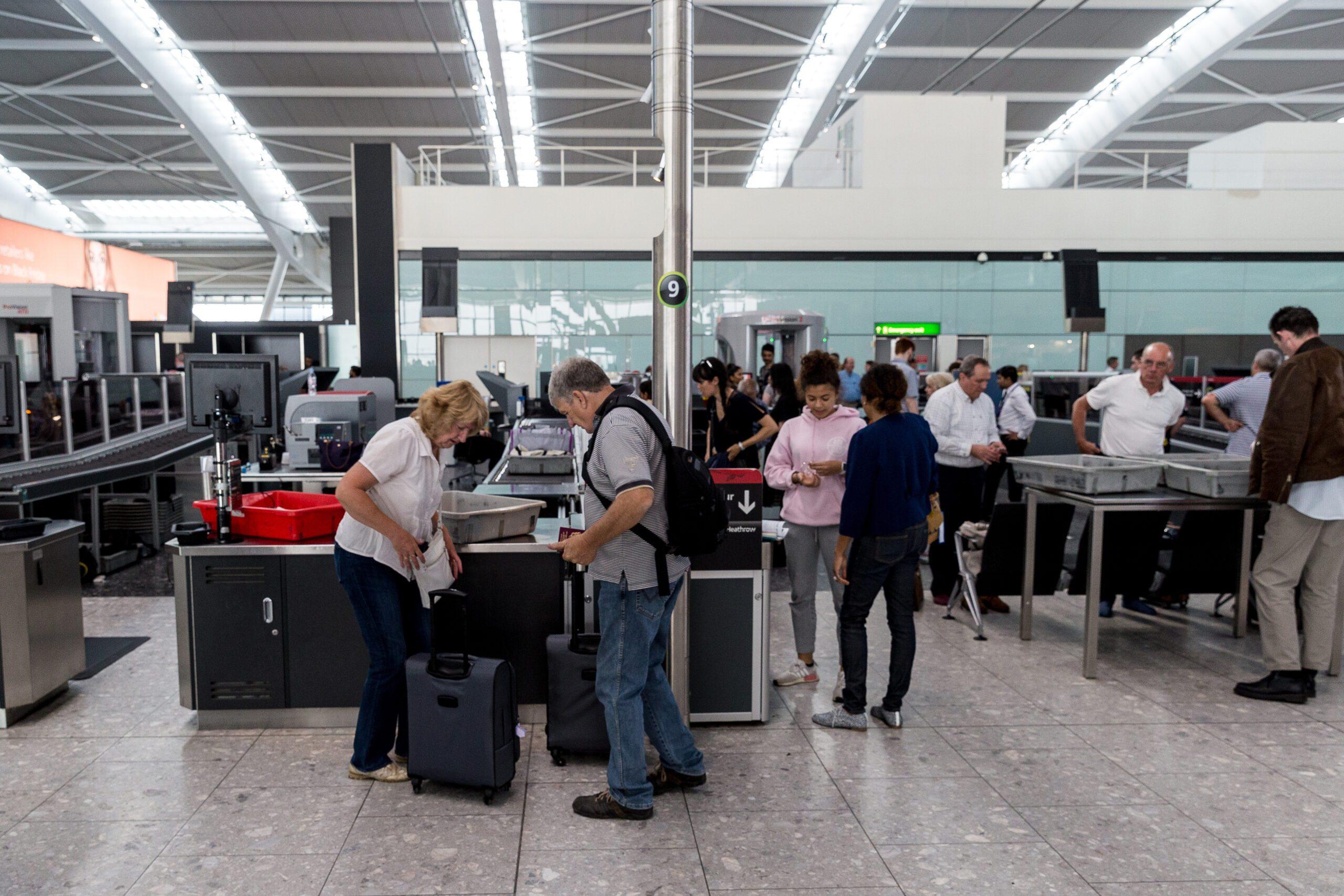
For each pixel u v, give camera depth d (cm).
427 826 265
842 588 354
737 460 570
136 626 477
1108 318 1545
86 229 2797
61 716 352
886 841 257
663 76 317
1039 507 451
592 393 263
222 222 2819
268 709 339
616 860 246
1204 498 413
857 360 1531
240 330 1603
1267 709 363
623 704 265
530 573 338
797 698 375
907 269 1525
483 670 275
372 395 537
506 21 1662
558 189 1507
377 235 1498
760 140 2300
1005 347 1542
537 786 293
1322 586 368
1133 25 1725
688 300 325
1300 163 1556
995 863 245
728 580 339
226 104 2031
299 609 336
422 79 1875
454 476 855
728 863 245
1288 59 1819
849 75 1781
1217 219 1536
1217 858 247
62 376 875
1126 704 367
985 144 1512
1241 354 1559
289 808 275
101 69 1834
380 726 291
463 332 1516
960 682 394
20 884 232
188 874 238
